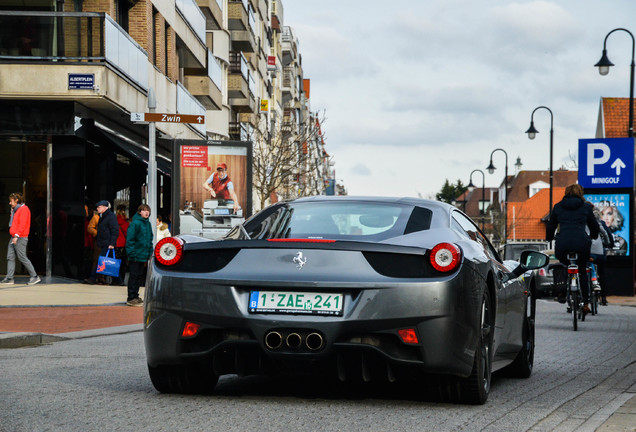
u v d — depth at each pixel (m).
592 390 7.83
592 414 6.46
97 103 23.59
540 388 7.95
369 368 6.20
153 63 30.34
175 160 26.06
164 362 6.50
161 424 5.79
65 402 6.66
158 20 30.92
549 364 9.88
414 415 6.23
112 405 6.52
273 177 56.62
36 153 24.14
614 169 30.91
